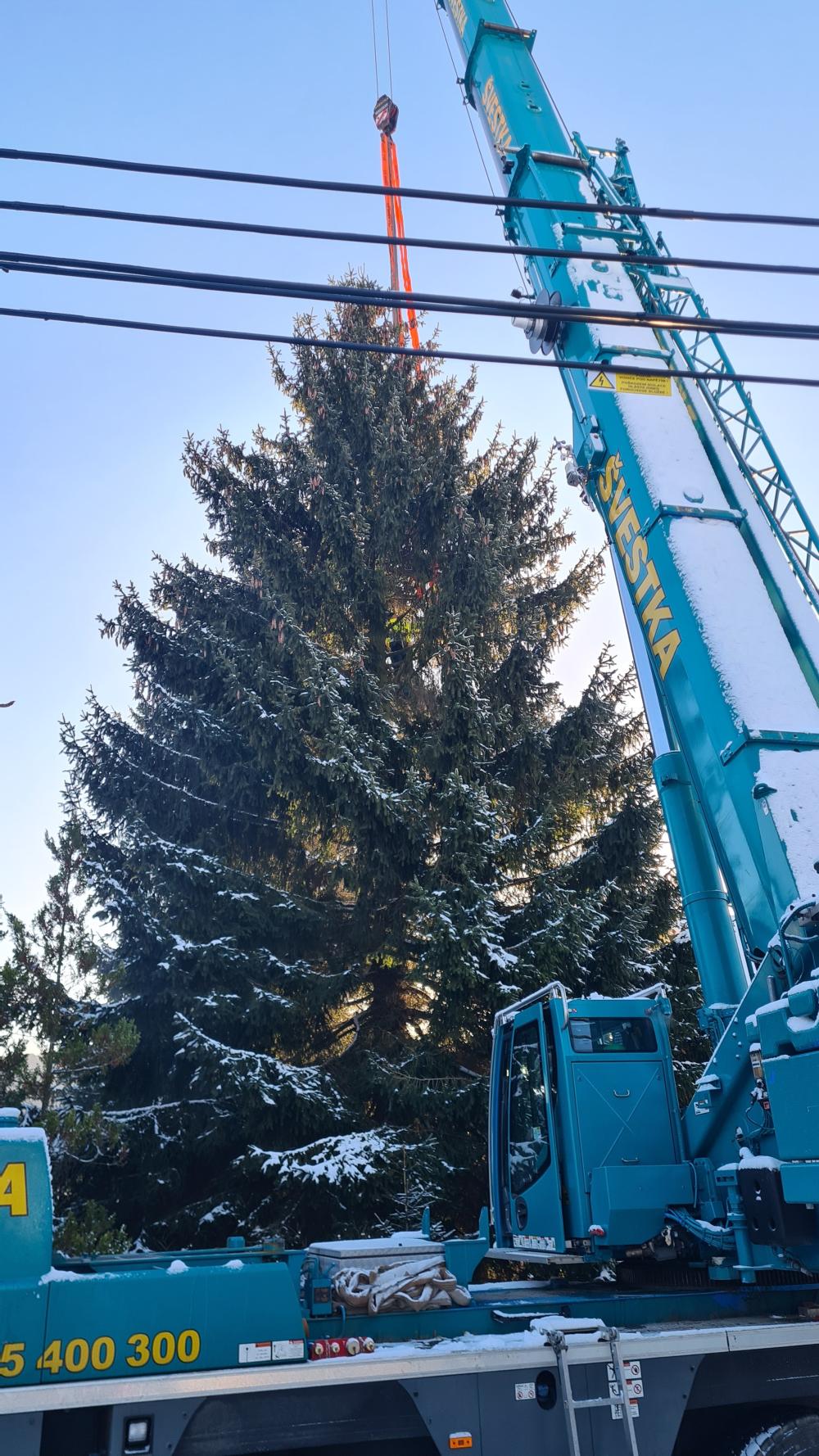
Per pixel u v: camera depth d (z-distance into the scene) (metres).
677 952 15.56
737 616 7.07
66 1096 12.12
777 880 6.20
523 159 9.68
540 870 14.85
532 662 17.12
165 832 16.19
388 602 18.28
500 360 5.68
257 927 14.59
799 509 7.89
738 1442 5.66
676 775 7.88
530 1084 7.51
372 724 15.71
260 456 19.05
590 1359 5.36
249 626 17.22
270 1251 6.26
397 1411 5.10
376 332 20.31
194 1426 4.75
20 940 11.93
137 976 14.48
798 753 6.54
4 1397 4.36
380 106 25.98
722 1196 6.43
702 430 8.27
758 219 5.83
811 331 5.75
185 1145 13.45
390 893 15.03
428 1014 15.21
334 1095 13.34
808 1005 5.40
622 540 8.02
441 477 17.94
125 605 16.70
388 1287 5.95
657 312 8.85
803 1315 6.23
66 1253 10.50
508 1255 7.30
